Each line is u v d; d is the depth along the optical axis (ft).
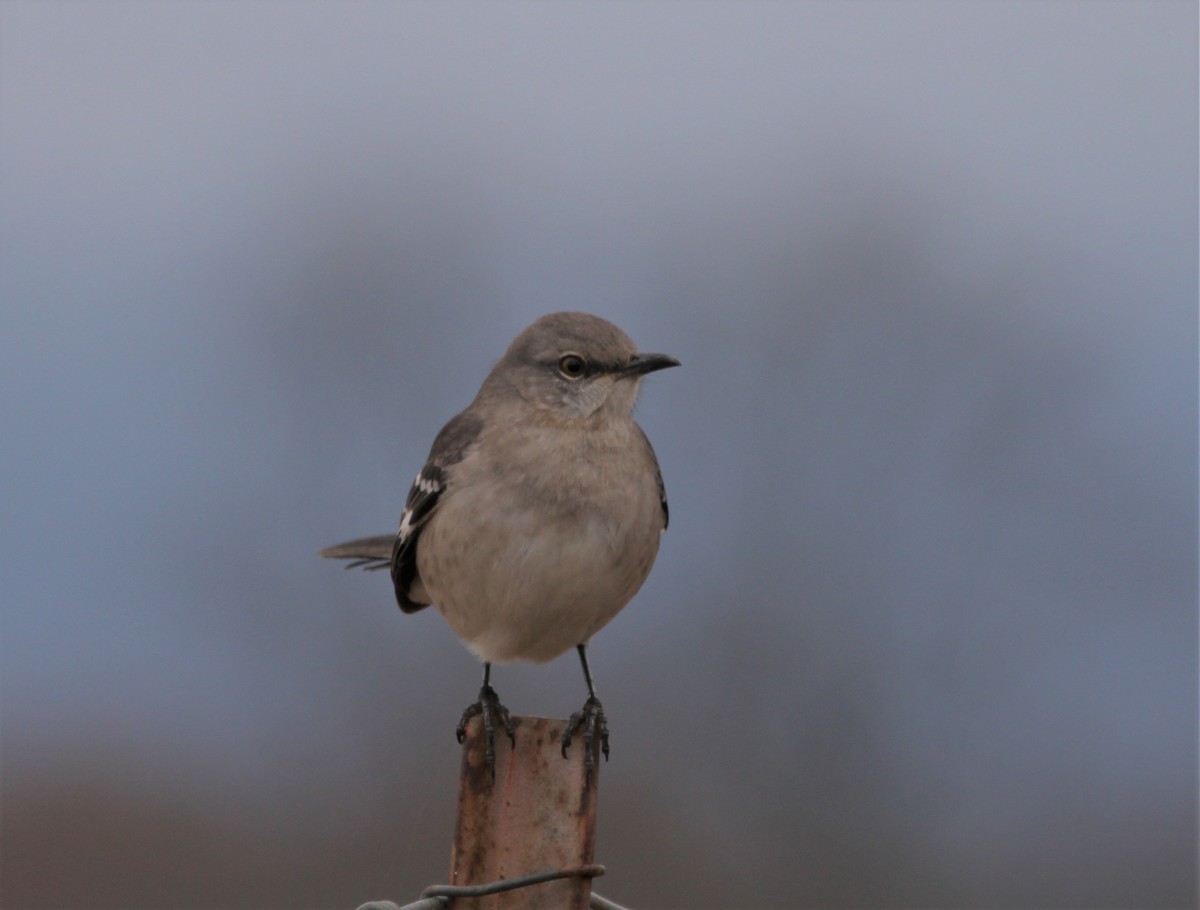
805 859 45.29
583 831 20.52
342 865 45.09
